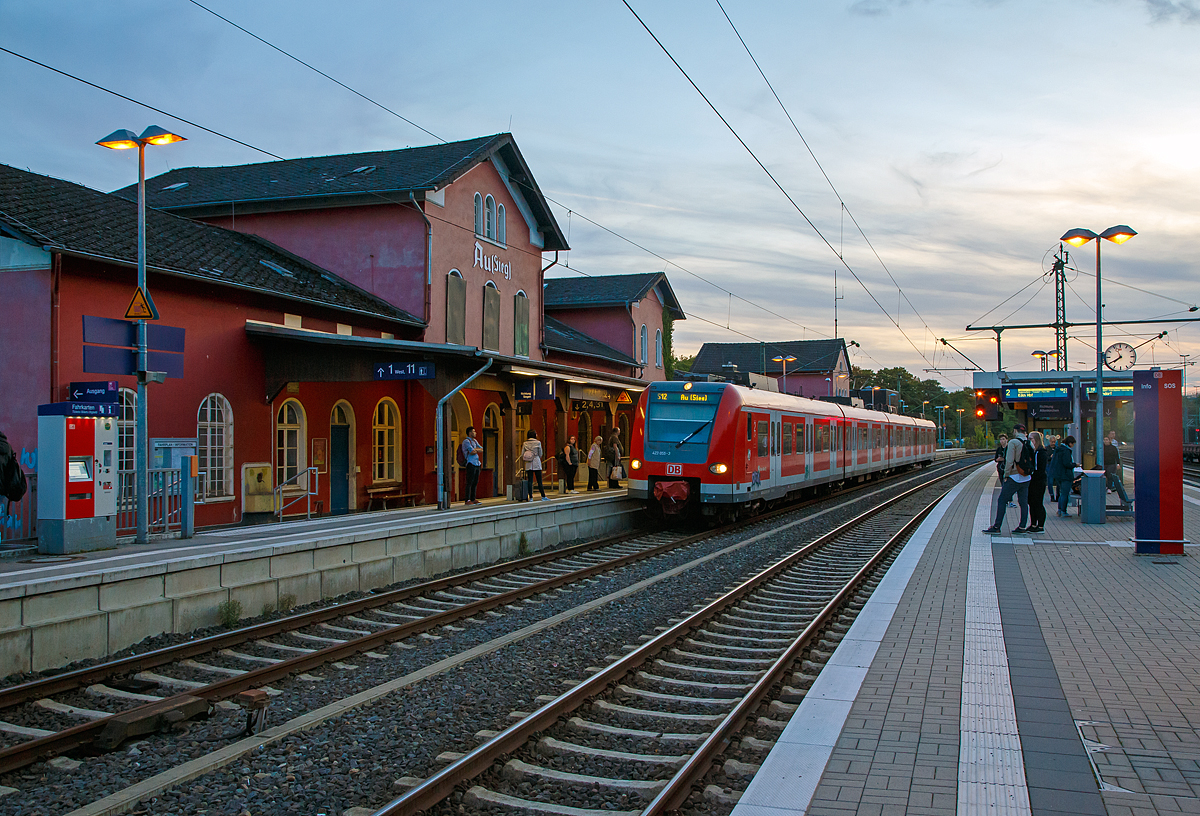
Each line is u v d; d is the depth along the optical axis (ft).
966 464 201.67
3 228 44.14
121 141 40.22
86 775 18.38
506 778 17.93
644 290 116.16
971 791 15.28
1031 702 20.21
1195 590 34.35
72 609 27.84
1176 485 43.42
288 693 24.20
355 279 72.28
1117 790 15.28
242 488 54.03
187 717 21.35
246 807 16.74
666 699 23.31
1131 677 22.24
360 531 41.42
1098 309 66.95
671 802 16.12
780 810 14.58
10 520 41.29
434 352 55.98
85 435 37.88
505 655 27.78
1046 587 35.09
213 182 80.89
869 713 19.51
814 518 70.85
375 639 29.48
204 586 32.48
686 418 62.75
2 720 22.22
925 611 30.53
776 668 24.11
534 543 53.52
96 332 39.34
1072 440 64.90
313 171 79.51
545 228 91.25
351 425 64.44
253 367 55.52
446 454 57.98
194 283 51.65
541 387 68.85
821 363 227.61
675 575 42.75
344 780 17.93
